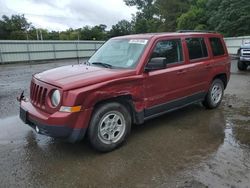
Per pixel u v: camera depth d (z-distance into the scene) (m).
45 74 4.30
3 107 6.90
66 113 3.60
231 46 24.62
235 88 8.71
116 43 5.18
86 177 3.43
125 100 4.25
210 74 5.82
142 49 4.57
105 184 3.27
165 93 4.79
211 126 5.14
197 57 5.52
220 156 3.90
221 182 3.23
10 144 4.45
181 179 3.32
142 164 3.72
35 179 3.40
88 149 4.22
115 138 4.16
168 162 3.76
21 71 15.72
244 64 13.20
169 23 48.16
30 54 23.20
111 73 4.09
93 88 3.73
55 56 25.14
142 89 4.37
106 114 3.99
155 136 4.69
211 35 5.98
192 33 5.50
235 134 4.73
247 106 6.48
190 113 5.95
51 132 3.67
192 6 41.81
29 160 3.89
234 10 31.23
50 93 3.82
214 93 6.17
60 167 3.69
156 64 4.31
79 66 4.76
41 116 3.79
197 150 4.11
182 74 5.05
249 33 31.44
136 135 4.74
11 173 3.54
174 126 5.16
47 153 4.11
